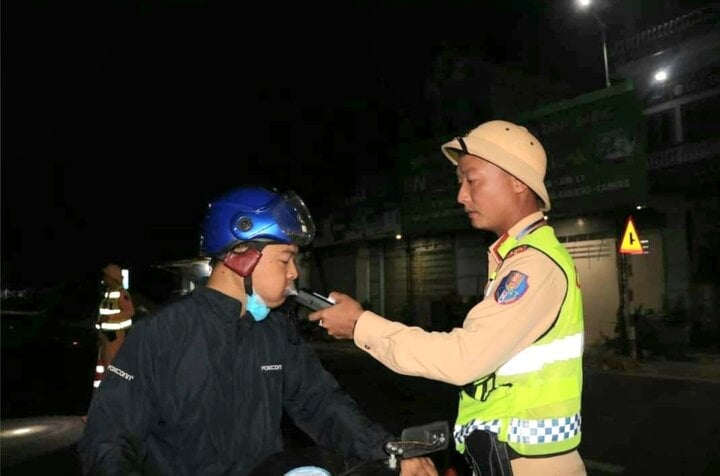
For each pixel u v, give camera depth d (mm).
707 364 12438
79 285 29203
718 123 14977
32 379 12641
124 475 1575
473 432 1976
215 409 1820
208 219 1914
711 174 14016
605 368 12531
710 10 15336
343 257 23734
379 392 10578
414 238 20891
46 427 7625
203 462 1809
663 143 15906
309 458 1907
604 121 13953
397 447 1919
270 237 1854
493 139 2113
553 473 1916
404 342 1854
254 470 1845
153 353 1780
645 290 15094
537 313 1876
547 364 1931
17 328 21203
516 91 20078
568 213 14750
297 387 2113
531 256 1955
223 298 1865
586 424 7957
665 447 6855
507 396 1948
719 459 6367
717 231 14508
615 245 15258
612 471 6090
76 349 18891
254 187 1961
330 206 22734
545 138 15109
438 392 10430
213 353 1835
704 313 14328
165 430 1812
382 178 20188
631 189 13555
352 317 1963
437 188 18203
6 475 5695
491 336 1831
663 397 9633
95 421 1698
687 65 15648
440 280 20094
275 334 2006
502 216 2121
